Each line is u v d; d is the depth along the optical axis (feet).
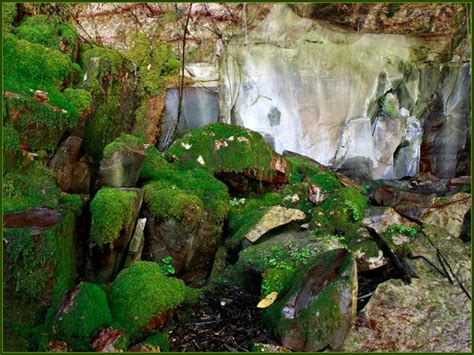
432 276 16.97
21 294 12.05
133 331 12.36
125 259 15.56
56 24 17.57
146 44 24.03
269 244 17.06
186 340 13.39
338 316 13.43
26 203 12.79
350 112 28.04
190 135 20.68
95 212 13.92
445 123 30.40
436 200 21.02
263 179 20.62
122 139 16.28
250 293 15.99
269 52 26.22
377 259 17.04
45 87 14.79
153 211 16.30
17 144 12.97
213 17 24.97
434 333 14.60
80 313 11.62
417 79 29.50
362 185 26.84
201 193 17.95
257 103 26.21
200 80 25.11
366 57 28.22
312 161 25.13
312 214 19.61
